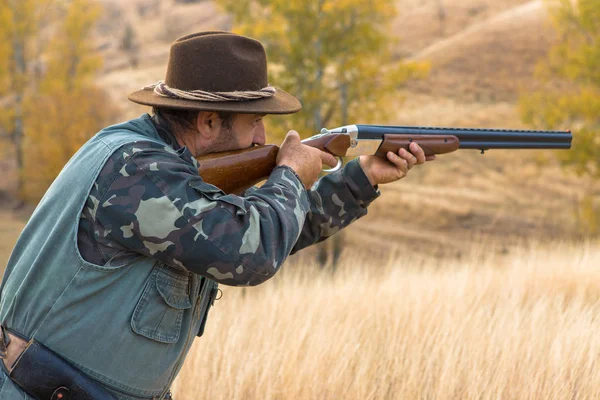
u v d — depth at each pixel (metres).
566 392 2.96
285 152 1.90
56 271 1.69
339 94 17.44
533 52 44.44
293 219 1.74
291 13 16.12
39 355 1.71
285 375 3.24
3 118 33.81
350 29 16.36
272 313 4.11
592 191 29.88
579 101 17.94
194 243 1.62
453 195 29.84
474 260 6.62
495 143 2.44
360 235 25.69
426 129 2.30
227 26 72.75
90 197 1.67
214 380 3.32
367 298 4.63
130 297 1.70
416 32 54.91
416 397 3.09
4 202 34.69
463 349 3.25
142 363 1.75
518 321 3.53
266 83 1.85
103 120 32.44
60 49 33.88
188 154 1.78
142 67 63.03
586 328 3.42
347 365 3.34
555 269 5.44
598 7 17.23
